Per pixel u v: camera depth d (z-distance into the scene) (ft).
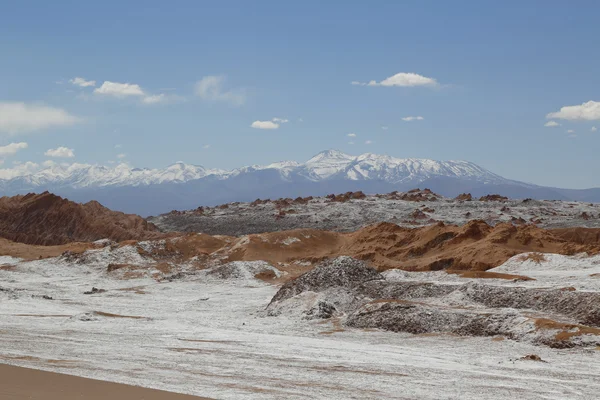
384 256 471.21
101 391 94.73
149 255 489.26
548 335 173.06
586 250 402.11
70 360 135.03
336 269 283.79
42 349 150.92
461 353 161.58
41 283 404.16
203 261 477.36
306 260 470.39
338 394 108.68
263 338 182.91
